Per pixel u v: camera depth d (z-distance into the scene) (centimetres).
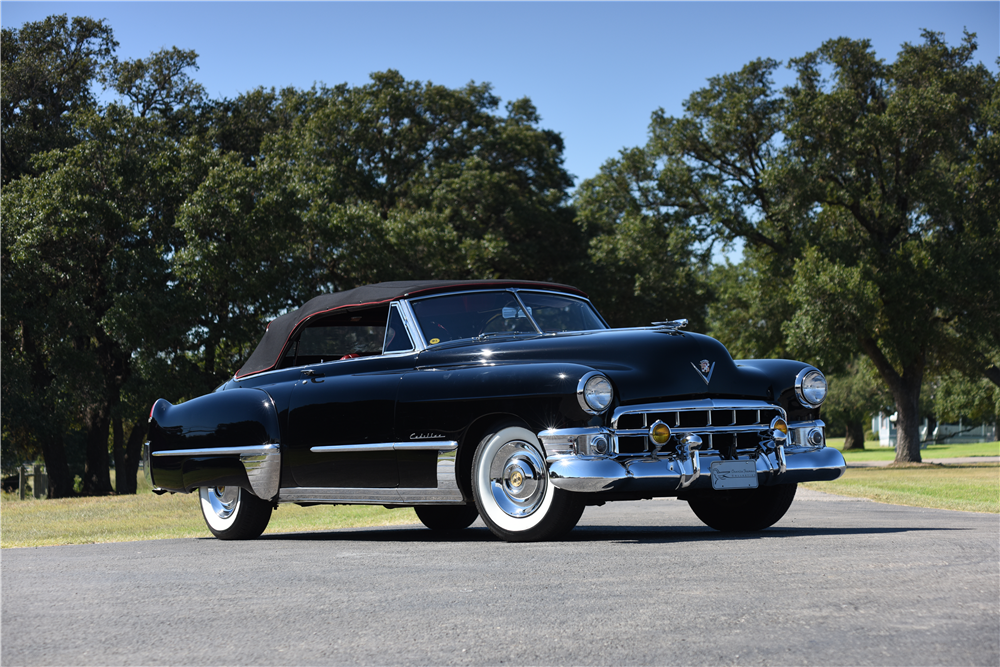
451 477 542
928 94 2892
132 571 450
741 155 3250
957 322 2969
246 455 651
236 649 271
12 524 923
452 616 304
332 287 2698
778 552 436
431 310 605
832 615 289
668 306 3431
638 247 3250
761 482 532
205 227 2477
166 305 2381
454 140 3491
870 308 2723
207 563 476
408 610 317
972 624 274
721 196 3203
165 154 2589
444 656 253
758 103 3184
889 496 1142
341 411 599
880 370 3141
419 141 3422
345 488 598
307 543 598
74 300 2481
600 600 323
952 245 2844
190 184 2616
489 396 527
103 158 2588
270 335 695
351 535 688
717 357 539
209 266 2398
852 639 258
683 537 536
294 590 369
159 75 3291
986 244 2834
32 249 2431
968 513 828
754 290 3231
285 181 2577
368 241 2552
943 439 7544
